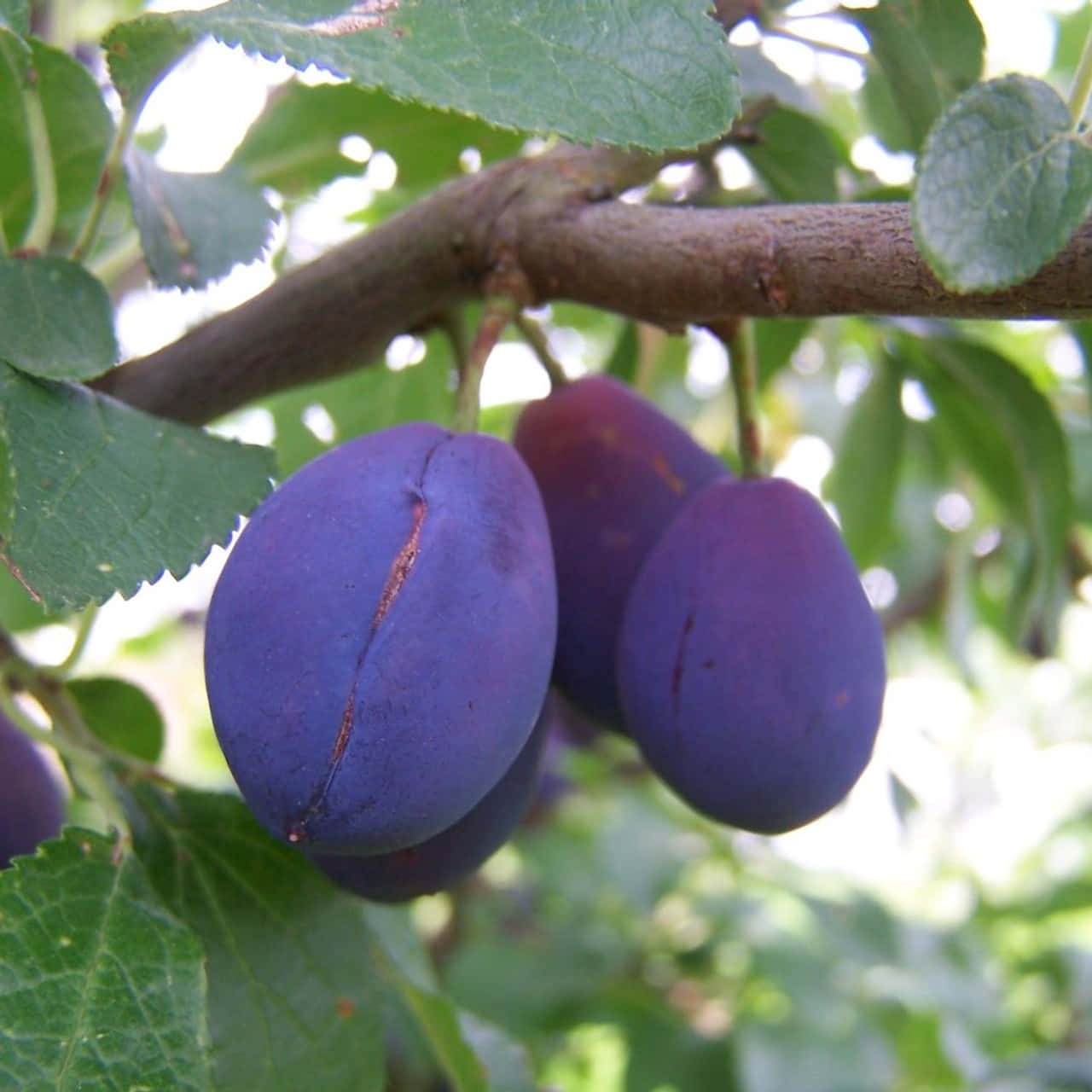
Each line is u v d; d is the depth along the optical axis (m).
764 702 0.20
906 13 0.23
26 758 0.22
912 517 0.48
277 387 0.22
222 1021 0.20
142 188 0.23
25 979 0.17
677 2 0.16
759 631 0.20
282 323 0.21
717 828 0.60
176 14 0.16
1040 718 0.81
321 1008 0.21
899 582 0.49
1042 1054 0.50
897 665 0.58
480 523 0.17
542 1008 0.53
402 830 0.16
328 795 0.16
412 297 0.21
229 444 0.18
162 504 0.17
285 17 0.16
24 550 0.16
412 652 0.16
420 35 0.16
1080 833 0.74
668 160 0.23
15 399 0.17
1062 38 0.41
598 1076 0.58
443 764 0.16
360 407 0.34
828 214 0.17
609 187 0.20
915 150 0.25
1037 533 0.32
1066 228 0.14
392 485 0.17
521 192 0.20
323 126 0.29
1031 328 0.46
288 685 0.16
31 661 0.23
